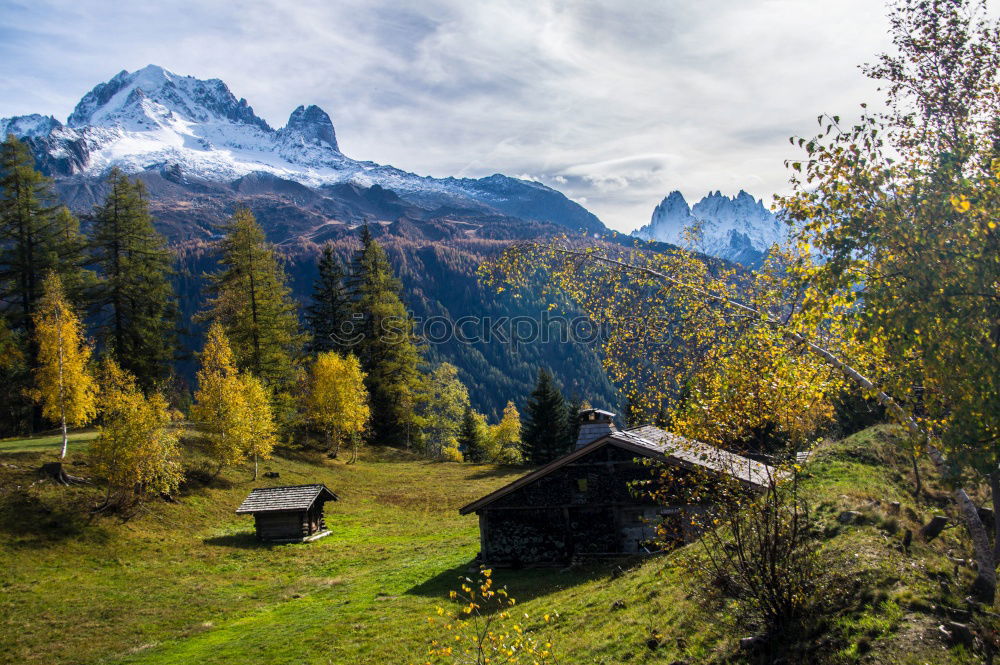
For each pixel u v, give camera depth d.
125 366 47.88
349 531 37.59
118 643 20.56
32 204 45.47
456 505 43.75
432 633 17.25
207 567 29.47
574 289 12.13
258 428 43.47
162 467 33.66
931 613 9.36
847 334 9.02
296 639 18.78
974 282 7.39
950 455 7.86
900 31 10.96
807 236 8.84
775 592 9.96
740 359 10.39
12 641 20.38
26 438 43.25
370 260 66.06
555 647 12.77
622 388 11.87
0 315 44.47
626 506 24.52
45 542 28.06
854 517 13.36
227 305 51.06
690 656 10.43
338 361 54.25
